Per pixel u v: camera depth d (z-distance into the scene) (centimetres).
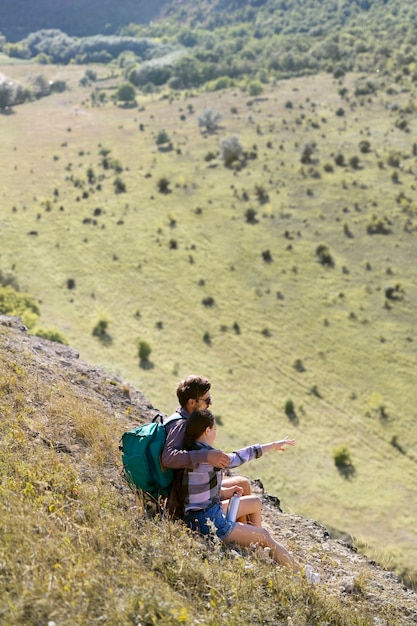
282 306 11506
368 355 10119
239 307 11412
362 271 12812
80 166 19962
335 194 16288
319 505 6512
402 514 6481
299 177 17475
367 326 10950
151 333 10325
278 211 15362
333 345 10338
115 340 9988
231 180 17638
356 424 8250
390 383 9419
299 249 13575
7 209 16088
